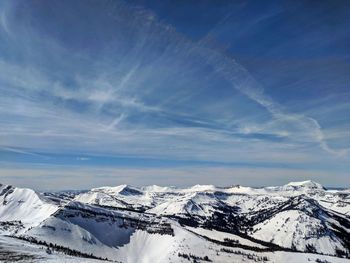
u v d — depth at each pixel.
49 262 174.50
